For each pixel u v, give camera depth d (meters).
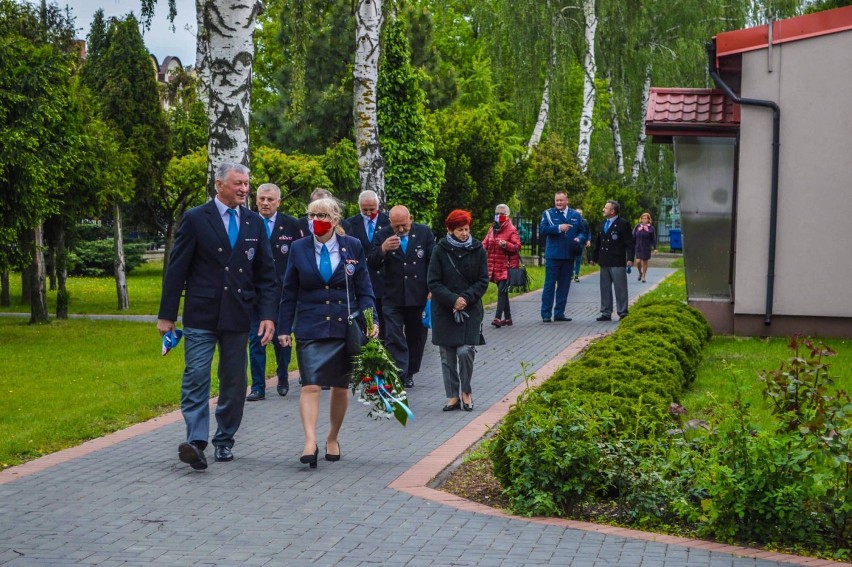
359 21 20.12
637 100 46.53
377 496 7.48
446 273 10.84
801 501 6.45
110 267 43.41
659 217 55.53
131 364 15.31
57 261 24.25
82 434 9.71
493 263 18.42
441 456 8.76
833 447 6.38
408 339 12.44
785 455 6.49
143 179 31.92
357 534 6.53
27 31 29.31
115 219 27.33
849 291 15.69
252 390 11.63
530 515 6.99
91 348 17.67
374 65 20.16
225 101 14.03
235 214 8.49
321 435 9.71
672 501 6.85
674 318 13.12
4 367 15.06
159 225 33.84
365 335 8.51
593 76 38.16
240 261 8.41
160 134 32.88
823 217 15.70
